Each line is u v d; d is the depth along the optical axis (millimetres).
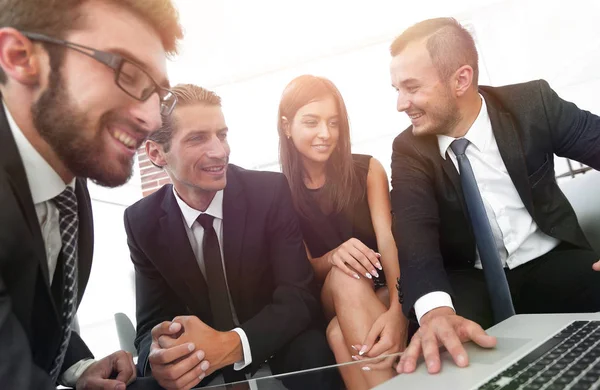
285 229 1133
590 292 954
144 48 676
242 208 1144
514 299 1057
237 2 1448
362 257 1106
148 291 1168
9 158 572
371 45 1425
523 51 1375
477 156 1068
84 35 624
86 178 715
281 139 1368
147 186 1345
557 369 431
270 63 1483
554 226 1030
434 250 926
